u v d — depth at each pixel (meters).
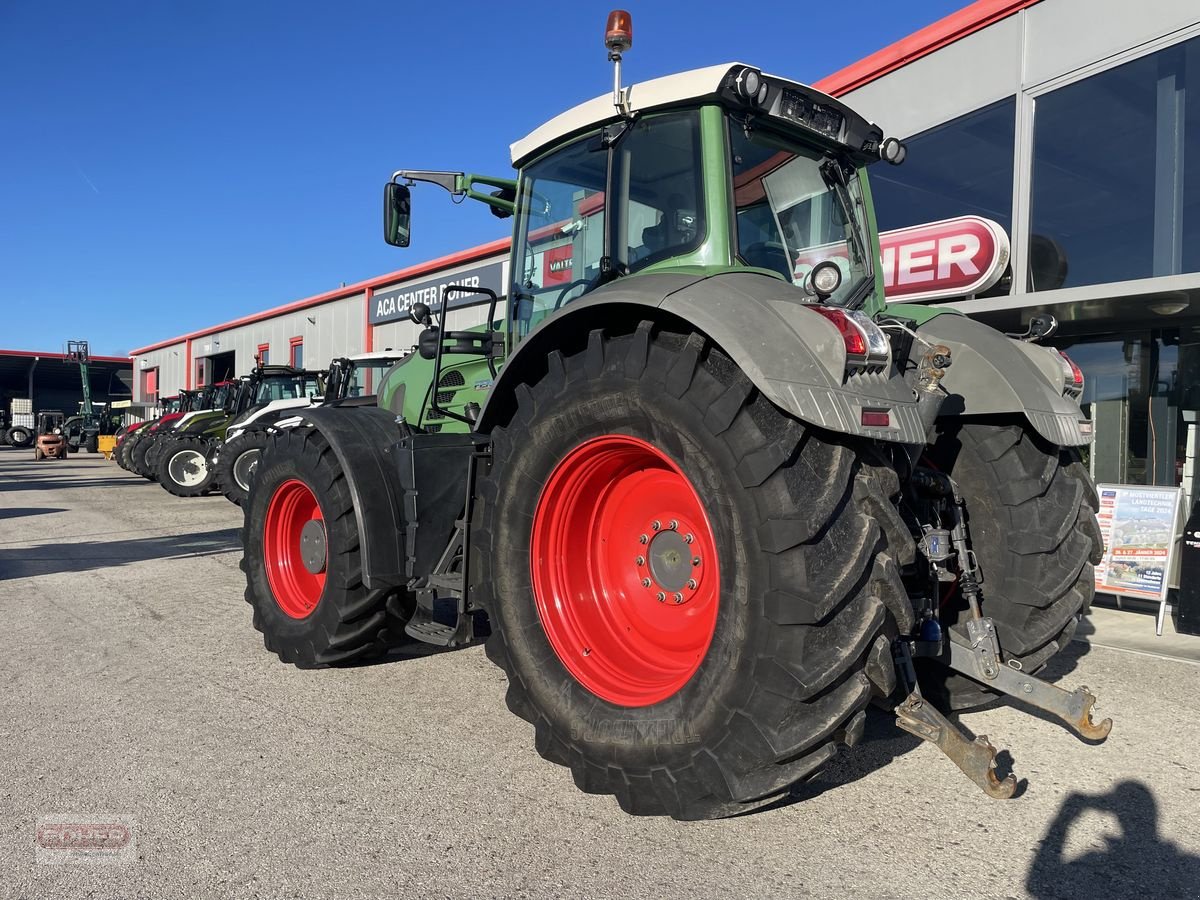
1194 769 2.94
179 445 14.38
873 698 2.82
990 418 3.23
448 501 3.73
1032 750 3.12
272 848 2.40
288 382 15.04
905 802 2.68
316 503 4.21
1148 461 6.45
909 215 7.59
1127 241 6.16
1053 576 3.08
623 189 3.16
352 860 2.33
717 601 2.36
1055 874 2.25
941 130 7.32
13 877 2.26
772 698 2.19
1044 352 3.32
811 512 2.20
